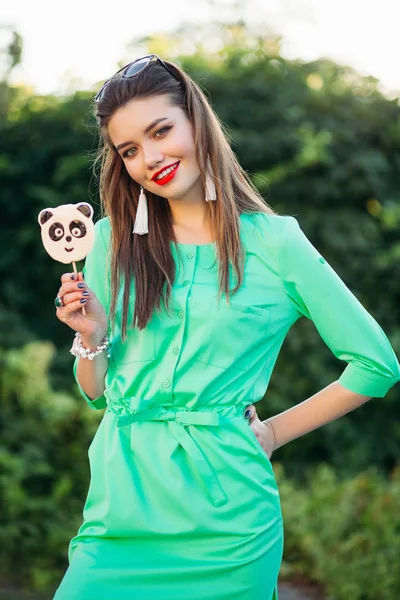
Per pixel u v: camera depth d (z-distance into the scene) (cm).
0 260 800
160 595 268
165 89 278
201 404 274
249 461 276
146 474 273
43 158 801
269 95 802
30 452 629
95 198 796
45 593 590
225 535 269
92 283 301
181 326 276
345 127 802
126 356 285
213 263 282
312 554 569
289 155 795
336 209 802
